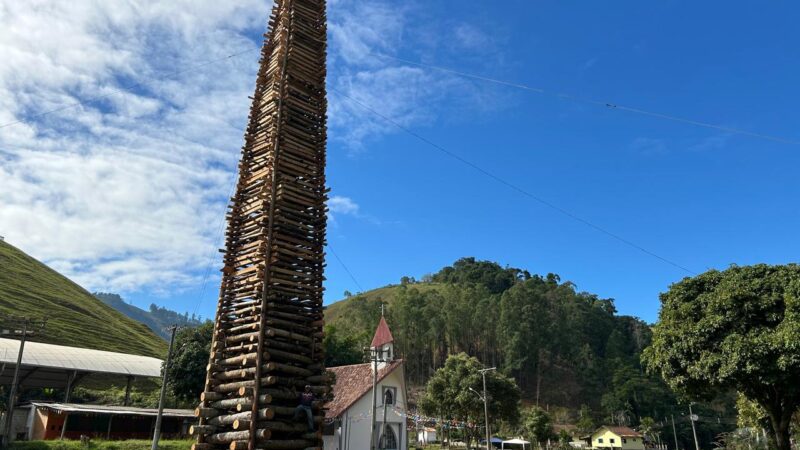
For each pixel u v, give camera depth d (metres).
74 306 105.62
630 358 142.00
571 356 140.00
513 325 131.62
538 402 123.25
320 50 15.17
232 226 13.28
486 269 190.88
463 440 75.75
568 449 87.31
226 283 12.85
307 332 12.60
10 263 116.50
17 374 38.62
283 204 12.91
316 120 14.39
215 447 11.41
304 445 11.55
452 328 128.50
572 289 170.00
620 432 91.94
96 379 74.19
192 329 52.47
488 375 58.09
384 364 47.66
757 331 22.55
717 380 23.03
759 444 44.34
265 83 14.82
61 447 35.50
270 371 11.66
